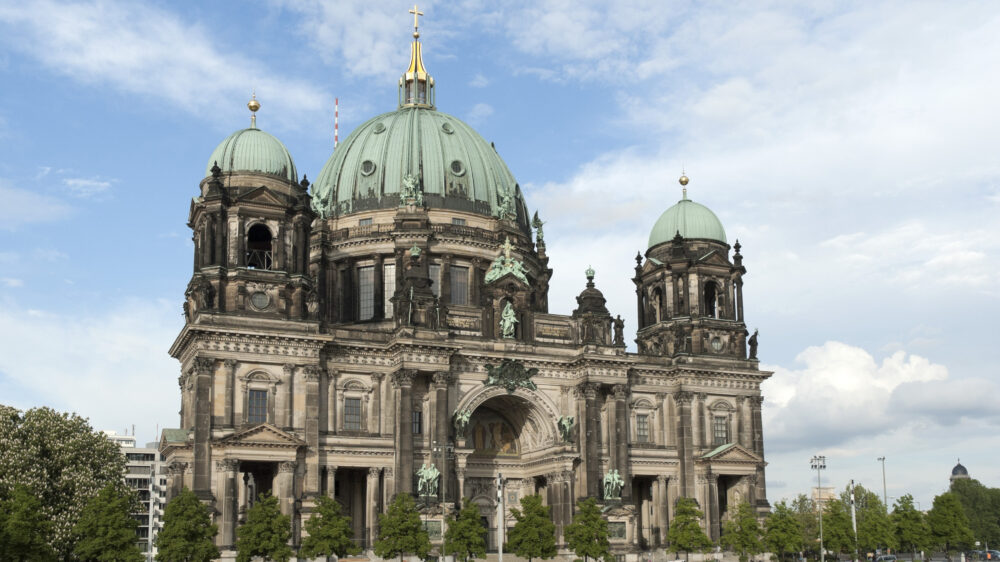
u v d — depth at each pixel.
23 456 105.94
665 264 144.50
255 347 114.00
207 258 114.62
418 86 167.50
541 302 154.88
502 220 148.62
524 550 116.88
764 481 137.50
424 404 123.50
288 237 119.25
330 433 118.06
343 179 150.50
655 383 137.88
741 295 145.75
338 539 105.69
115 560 97.44
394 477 119.19
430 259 141.50
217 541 107.00
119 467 117.12
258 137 122.62
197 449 108.25
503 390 127.94
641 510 139.50
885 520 156.88
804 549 159.62
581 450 129.12
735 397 140.62
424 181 146.75
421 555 109.38
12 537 90.00
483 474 135.12
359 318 142.25
